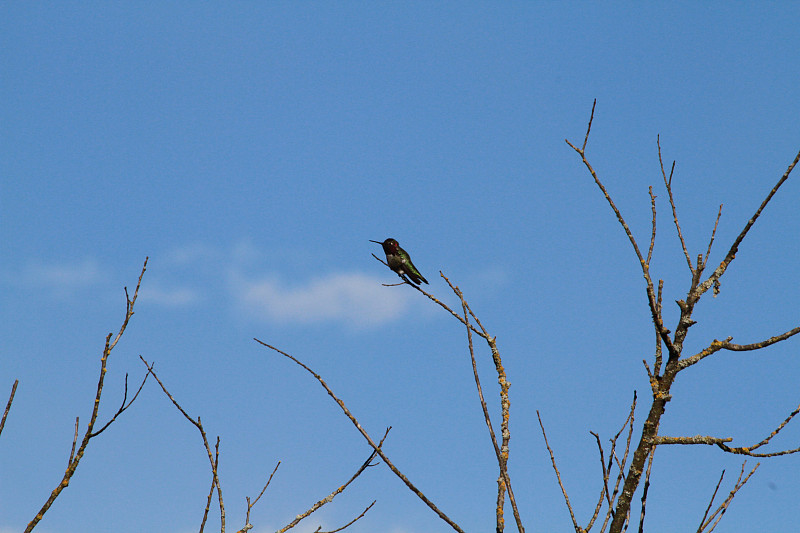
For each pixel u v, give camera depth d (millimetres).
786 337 8953
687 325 9227
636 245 9531
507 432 9062
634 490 8742
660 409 9008
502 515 8234
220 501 9336
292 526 10234
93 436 8539
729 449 8781
